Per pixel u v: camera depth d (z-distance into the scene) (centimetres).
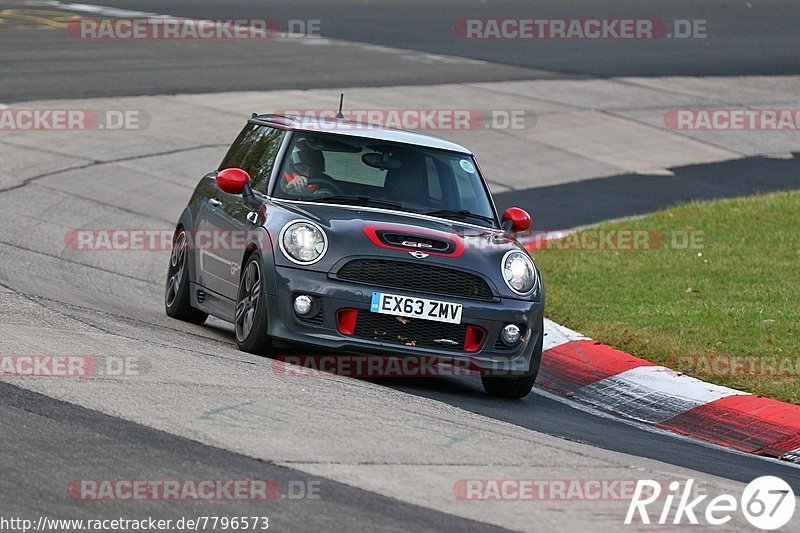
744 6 15188
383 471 1984
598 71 10438
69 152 6500
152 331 3098
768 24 13850
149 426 2116
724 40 12619
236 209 3192
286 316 2819
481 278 2877
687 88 10075
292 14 12688
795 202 6272
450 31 12144
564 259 4988
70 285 3897
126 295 3962
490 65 10331
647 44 12081
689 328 3766
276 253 2855
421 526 1738
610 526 1825
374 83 9056
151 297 4038
